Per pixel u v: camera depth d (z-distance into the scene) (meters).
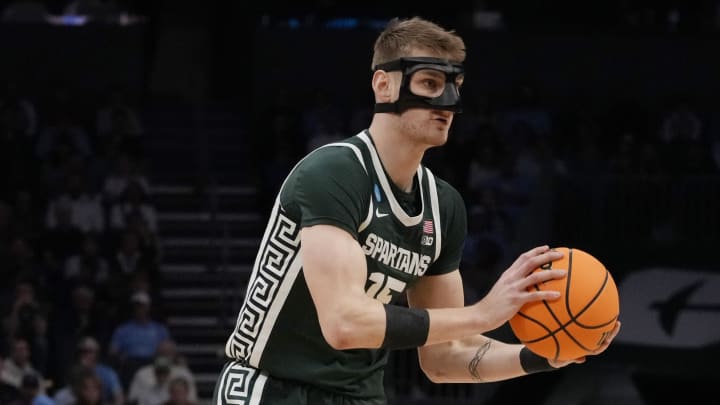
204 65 19.58
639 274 12.01
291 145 17.02
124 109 17.27
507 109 17.91
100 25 18.70
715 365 11.67
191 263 15.96
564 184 12.70
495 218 15.17
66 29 18.62
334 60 18.88
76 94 18.47
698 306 11.77
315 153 4.27
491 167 16.11
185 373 12.76
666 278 11.91
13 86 17.02
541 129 17.17
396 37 4.23
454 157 16.25
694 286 11.81
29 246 14.84
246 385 4.44
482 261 13.84
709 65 18.98
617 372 11.83
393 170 4.30
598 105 18.72
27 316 12.86
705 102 18.88
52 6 19.86
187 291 15.28
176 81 19.52
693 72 18.98
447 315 4.09
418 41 4.19
